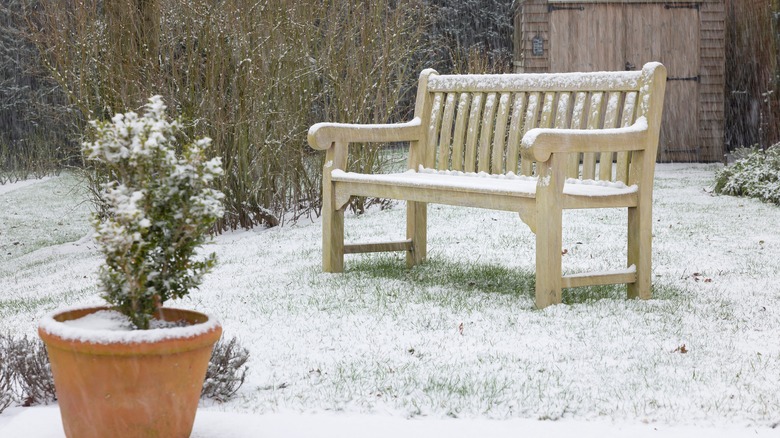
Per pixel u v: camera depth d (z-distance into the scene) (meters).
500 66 16.22
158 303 2.99
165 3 9.53
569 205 4.91
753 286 5.64
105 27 9.52
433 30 21.27
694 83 16.09
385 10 10.88
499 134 5.96
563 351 4.11
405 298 5.23
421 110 6.46
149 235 2.91
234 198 9.62
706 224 8.52
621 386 3.59
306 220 9.95
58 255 9.93
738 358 4.00
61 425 3.13
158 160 2.91
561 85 5.63
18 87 21.41
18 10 20.31
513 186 5.14
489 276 5.93
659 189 11.87
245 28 9.50
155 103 3.01
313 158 10.12
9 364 3.56
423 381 3.65
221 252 7.68
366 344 4.27
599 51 15.88
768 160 11.37
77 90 9.86
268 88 9.59
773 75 16.09
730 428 3.17
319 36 10.28
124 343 2.61
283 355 4.08
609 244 7.29
